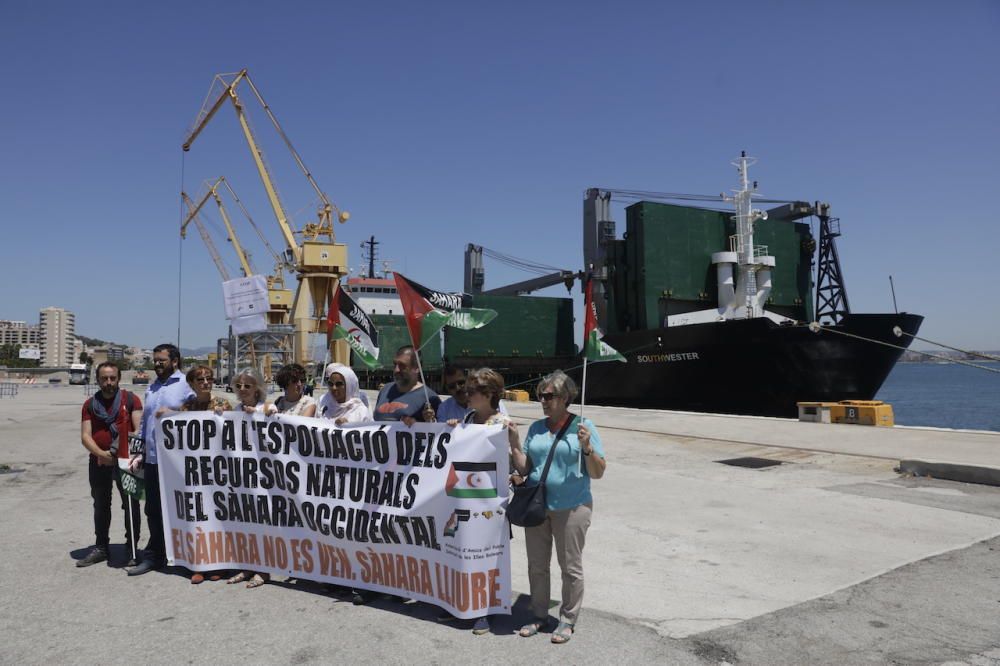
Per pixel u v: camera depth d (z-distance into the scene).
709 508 7.62
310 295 40.97
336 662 3.67
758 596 4.72
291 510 4.96
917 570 5.27
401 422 4.54
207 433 5.24
